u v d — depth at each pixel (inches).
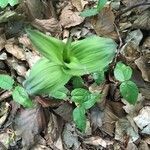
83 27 23.1
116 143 20.2
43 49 17.4
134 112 20.6
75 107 20.6
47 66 18.4
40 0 23.5
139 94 20.9
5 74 21.6
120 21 23.4
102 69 19.8
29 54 21.8
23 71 21.5
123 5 24.0
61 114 20.5
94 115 20.6
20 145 20.0
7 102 21.0
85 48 18.3
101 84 21.0
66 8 24.0
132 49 22.1
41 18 23.5
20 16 23.0
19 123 20.4
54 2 24.5
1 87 20.1
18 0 23.0
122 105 20.9
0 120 20.5
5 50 22.1
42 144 20.0
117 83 21.1
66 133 20.2
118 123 20.5
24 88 18.6
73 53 18.4
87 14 22.4
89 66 18.0
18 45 22.3
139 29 22.9
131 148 20.0
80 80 20.8
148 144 20.1
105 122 20.6
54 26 23.1
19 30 22.9
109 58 18.0
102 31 22.8
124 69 19.4
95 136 20.3
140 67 21.4
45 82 18.1
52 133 20.2
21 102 19.6
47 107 20.6
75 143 20.0
